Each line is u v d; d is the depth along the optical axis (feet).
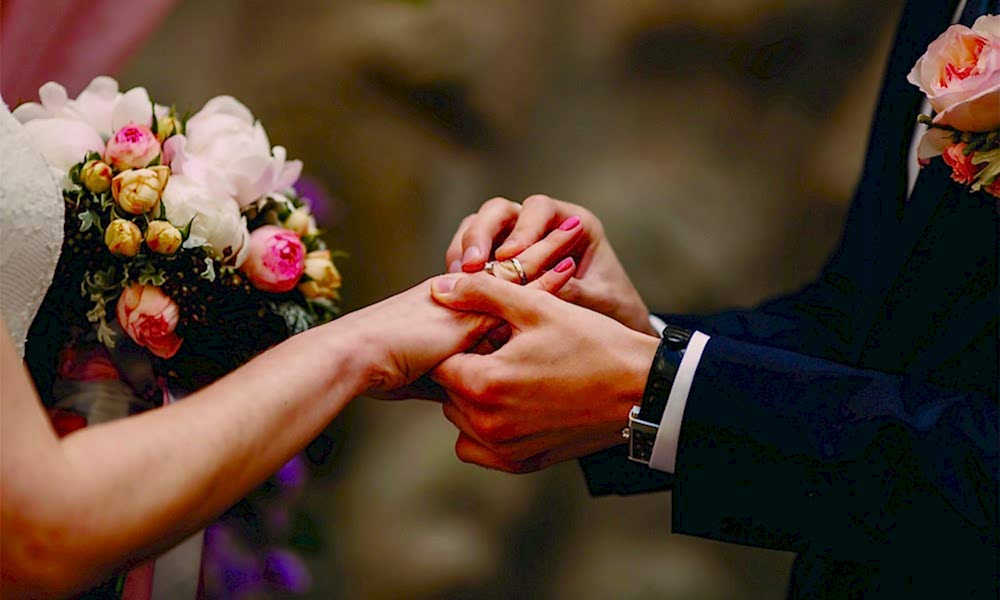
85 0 4.74
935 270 4.09
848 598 4.21
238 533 4.26
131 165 4.04
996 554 3.87
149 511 3.41
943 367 4.07
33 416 3.32
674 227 12.01
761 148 12.34
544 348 4.14
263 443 3.65
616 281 4.77
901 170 4.37
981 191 4.01
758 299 12.12
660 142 12.28
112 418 4.13
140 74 10.75
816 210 12.28
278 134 11.09
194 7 10.98
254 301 4.20
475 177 11.66
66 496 3.32
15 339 3.64
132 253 3.99
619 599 10.91
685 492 4.09
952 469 3.84
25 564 3.31
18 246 3.59
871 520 3.94
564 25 12.03
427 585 10.57
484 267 4.51
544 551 10.99
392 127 11.32
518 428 4.21
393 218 11.19
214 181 4.11
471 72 11.51
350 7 11.35
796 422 3.96
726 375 4.02
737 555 11.16
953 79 3.81
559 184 11.98
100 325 4.07
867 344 4.24
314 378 3.83
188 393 4.20
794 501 3.99
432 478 10.84
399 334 4.11
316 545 4.40
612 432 4.24
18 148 3.62
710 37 12.18
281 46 11.16
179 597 4.13
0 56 4.71
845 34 12.16
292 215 4.32
